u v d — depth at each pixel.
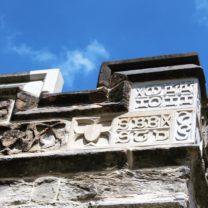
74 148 6.77
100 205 6.04
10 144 6.99
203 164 6.45
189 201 6.10
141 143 6.59
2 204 6.38
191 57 7.41
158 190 6.16
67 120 7.10
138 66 7.55
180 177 6.21
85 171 6.49
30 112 7.28
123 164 6.43
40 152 6.81
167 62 7.48
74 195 6.30
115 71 7.60
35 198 6.36
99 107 7.06
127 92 7.15
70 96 7.41
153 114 6.85
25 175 6.62
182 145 6.39
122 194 6.20
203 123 7.32
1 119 7.37
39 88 7.78
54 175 6.55
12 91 7.68
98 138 6.80
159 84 7.20
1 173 6.67
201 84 7.20
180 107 6.86
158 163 6.36
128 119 6.88
